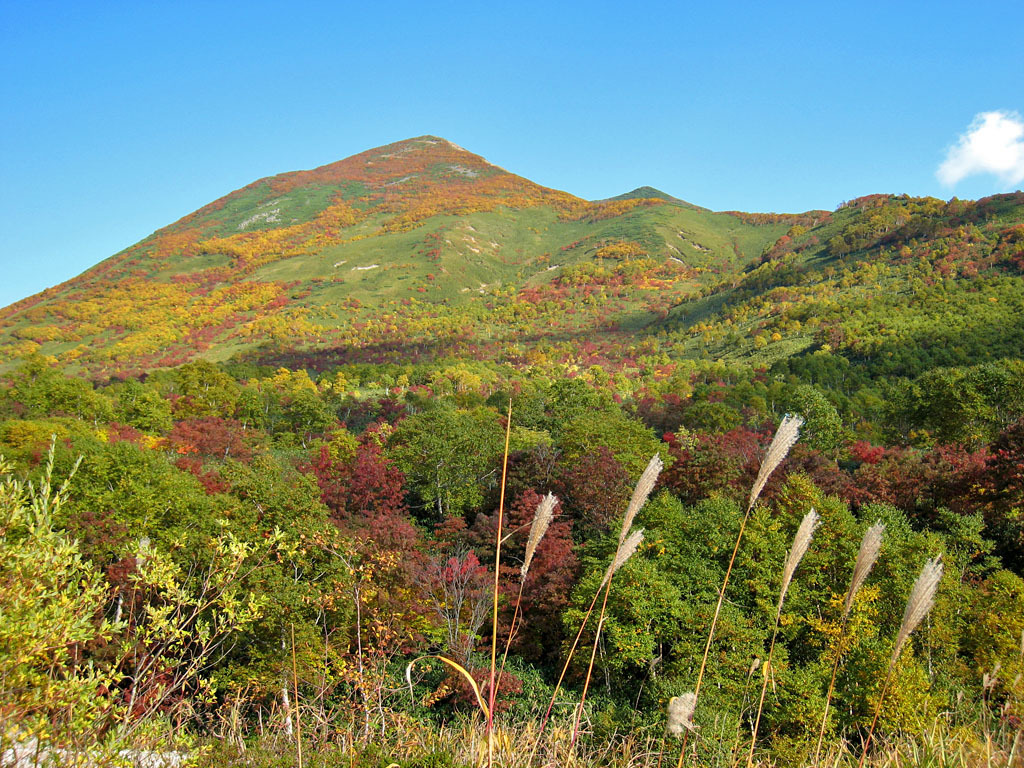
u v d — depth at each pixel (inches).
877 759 158.6
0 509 144.9
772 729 600.1
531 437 1968.5
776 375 4284.0
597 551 983.6
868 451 1721.2
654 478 97.3
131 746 153.4
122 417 2733.8
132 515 952.9
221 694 518.3
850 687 625.0
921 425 2214.6
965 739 148.9
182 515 973.8
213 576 200.1
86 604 153.0
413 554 930.7
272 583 658.8
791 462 1540.4
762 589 858.8
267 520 925.2
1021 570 1087.6
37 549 145.0
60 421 2154.3
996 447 1349.7
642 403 3102.9
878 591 811.4
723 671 692.7
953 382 2021.4
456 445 1628.9
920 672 604.7
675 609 792.9
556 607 896.3
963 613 783.7
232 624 197.3
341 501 1385.3
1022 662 144.3
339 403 3762.3
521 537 1147.9
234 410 3090.6
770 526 993.5
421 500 1680.6
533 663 854.5
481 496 1592.0
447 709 531.5
